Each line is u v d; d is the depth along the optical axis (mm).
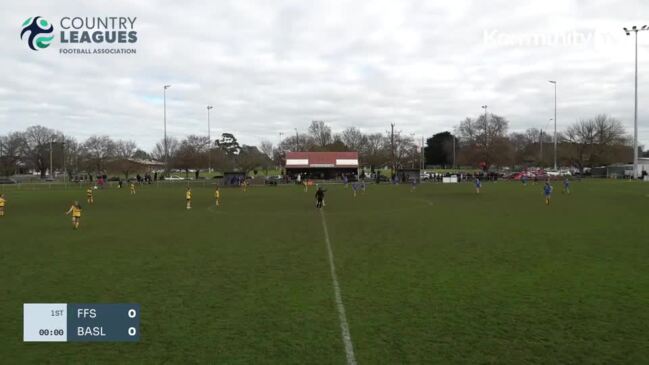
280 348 7883
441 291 11148
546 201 38125
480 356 7508
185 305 10289
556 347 7828
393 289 11375
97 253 16625
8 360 7637
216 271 13547
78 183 83375
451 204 36750
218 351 7809
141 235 21062
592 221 24438
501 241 18344
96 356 7730
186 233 21578
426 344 7988
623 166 96875
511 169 135250
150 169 139500
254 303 10375
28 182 91750
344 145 129250
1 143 135125
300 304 10258
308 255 15867
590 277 12344
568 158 102500
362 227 23250
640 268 13328
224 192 57438
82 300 10773
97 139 137625
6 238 20500
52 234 21719
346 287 11617
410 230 21891
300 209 33938
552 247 16875
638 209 30688
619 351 7664
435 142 161500
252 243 18516
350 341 8141
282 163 118812
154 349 7949
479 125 119562
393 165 107812
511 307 9883
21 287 11984
